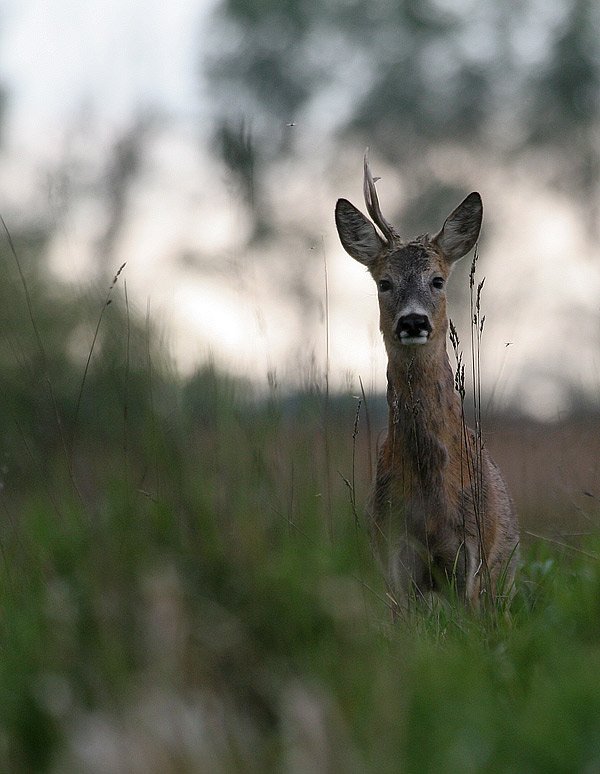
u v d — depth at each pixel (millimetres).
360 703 6414
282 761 6016
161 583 7105
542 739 5992
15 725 6633
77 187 26250
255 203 13023
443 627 8836
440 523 11211
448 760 5840
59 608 7301
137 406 11039
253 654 7039
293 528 8539
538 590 10070
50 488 10367
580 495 12734
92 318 15227
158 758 5945
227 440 9586
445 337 12406
